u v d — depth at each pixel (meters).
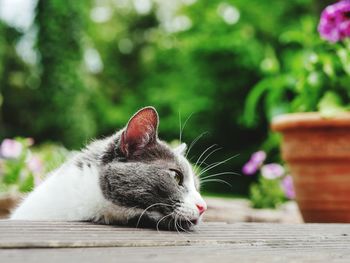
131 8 5.96
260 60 3.36
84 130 4.00
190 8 3.87
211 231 0.63
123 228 0.58
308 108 1.09
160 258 0.46
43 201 0.66
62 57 3.91
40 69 3.95
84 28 4.08
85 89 4.09
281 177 1.61
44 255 0.45
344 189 0.96
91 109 4.64
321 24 1.08
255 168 1.65
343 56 1.07
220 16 3.60
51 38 3.89
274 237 0.61
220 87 3.68
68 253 0.46
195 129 3.75
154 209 0.62
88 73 4.81
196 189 0.68
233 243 0.57
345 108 1.01
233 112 3.69
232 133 3.72
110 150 0.65
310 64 1.09
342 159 0.96
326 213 0.98
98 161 0.65
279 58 3.33
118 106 5.04
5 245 0.46
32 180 1.30
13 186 1.30
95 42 5.54
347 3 1.06
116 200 0.62
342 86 1.07
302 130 0.98
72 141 3.92
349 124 0.94
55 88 3.89
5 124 4.39
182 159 0.66
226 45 3.45
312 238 0.62
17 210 0.76
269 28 3.44
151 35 5.89
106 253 0.47
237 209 1.31
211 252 0.50
